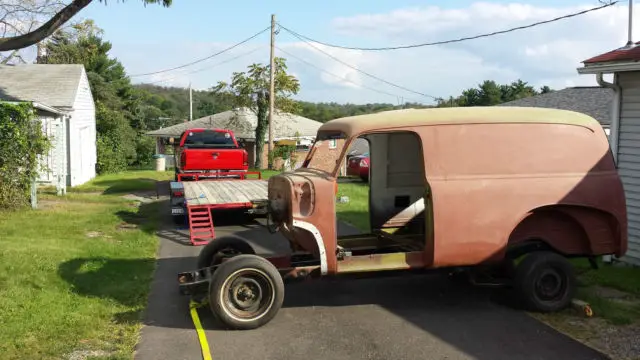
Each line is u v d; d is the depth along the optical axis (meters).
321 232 5.92
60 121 19.75
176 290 7.14
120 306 6.40
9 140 12.85
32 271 7.38
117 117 33.31
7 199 12.91
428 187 5.95
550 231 6.43
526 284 6.14
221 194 12.27
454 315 6.20
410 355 5.09
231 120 37.78
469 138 6.12
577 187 6.21
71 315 5.93
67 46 31.42
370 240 7.23
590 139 6.40
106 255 8.72
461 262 6.02
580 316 6.12
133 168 38.69
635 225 8.38
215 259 7.00
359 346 5.30
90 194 18.11
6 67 23.36
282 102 35.97
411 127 6.07
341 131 6.34
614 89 8.61
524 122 6.26
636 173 8.36
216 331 5.69
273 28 30.27
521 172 6.16
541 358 5.01
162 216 13.51
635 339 5.43
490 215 6.02
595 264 6.66
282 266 6.43
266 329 5.75
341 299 6.81
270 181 6.81
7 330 5.41
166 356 5.05
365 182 22.83
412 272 6.43
